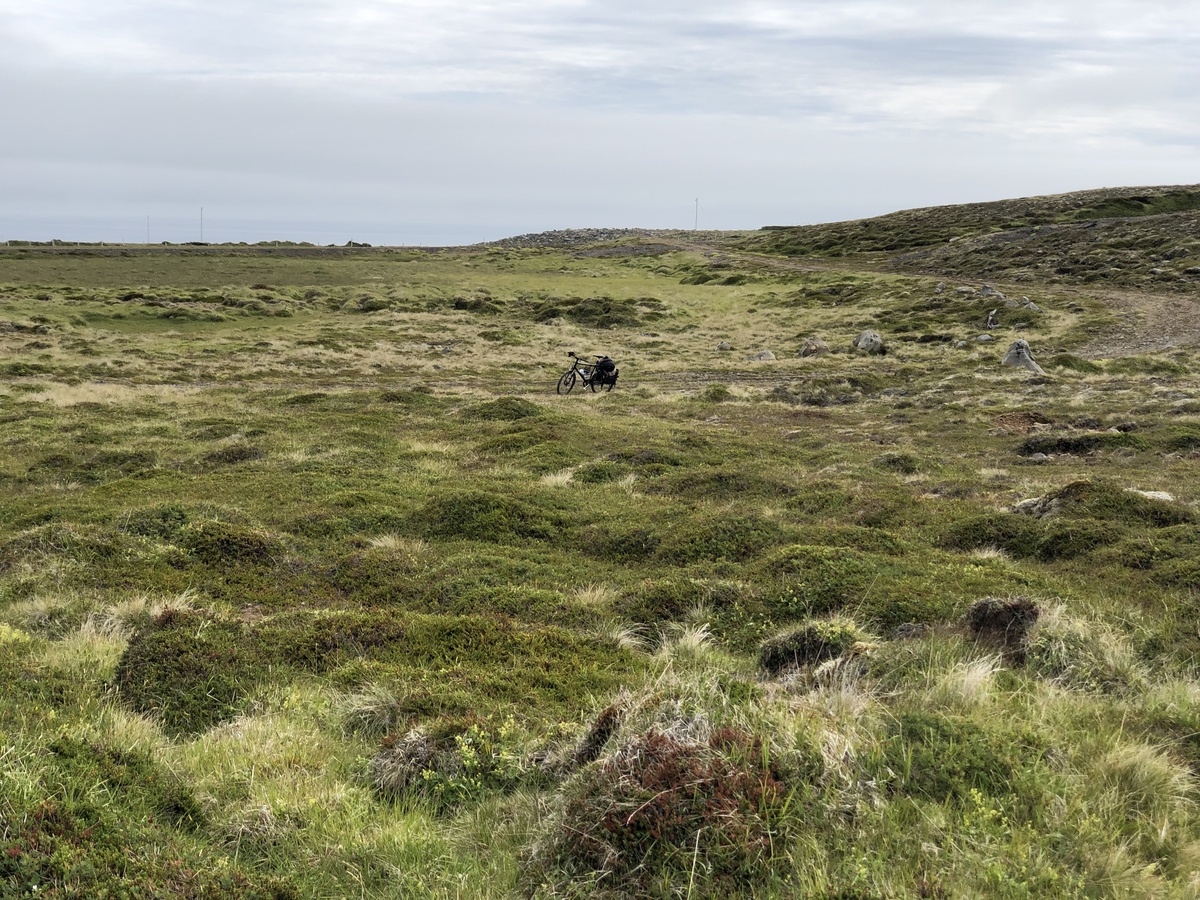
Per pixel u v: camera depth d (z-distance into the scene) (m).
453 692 6.46
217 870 3.80
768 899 3.40
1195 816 4.06
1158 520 12.01
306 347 46.81
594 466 17.88
